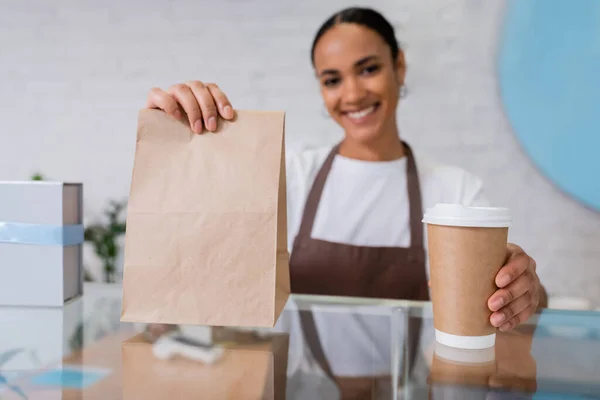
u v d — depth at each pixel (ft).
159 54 6.88
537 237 6.10
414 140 6.30
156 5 6.83
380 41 5.68
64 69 7.08
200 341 1.89
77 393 1.38
